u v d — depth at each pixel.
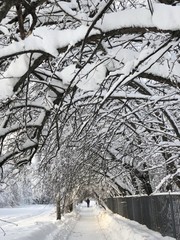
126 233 13.77
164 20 3.73
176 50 6.23
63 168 12.48
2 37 5.88
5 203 37.75
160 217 11.44
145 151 9.90
